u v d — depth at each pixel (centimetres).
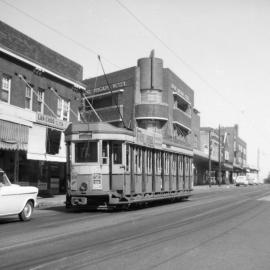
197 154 5447
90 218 1513
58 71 2909
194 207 2109
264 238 1078
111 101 4603
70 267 700
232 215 1692
